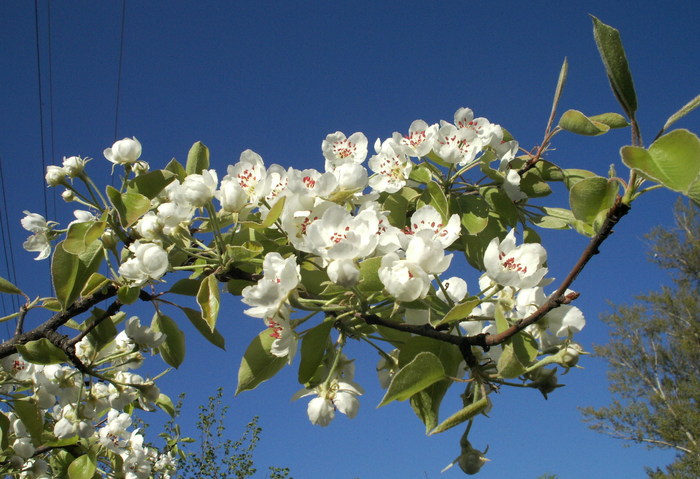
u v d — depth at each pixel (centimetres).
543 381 37
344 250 34
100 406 51
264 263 36
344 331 40
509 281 37
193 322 45
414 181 49
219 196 42
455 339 36
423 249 35
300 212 40
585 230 35
